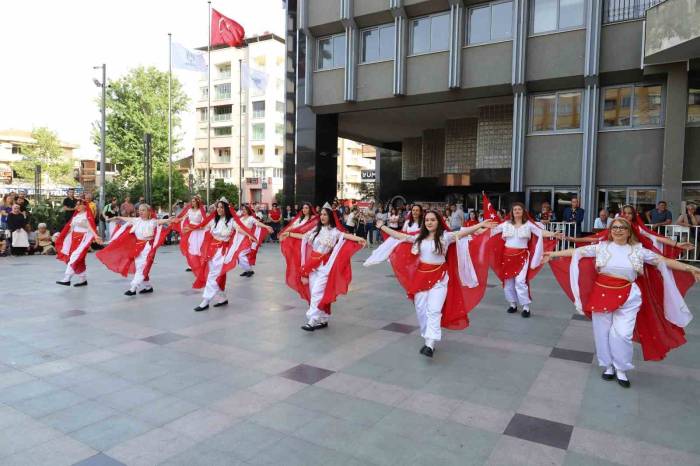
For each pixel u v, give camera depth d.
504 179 19.27
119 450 3.65
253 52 57.00
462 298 6.10
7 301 8.77
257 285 10.73
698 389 4.92
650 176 15.39
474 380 5.13
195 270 9.43
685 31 12.51
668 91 14.58
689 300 9.38
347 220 20.89
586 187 16.11
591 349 6.24
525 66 16.58
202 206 11.27
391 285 11.01
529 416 4.28
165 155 44.84
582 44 15.77
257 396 4.67
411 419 4.20
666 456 3.61
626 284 5.00
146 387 4.87
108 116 44.47
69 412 4.29
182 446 3.72
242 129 57.84
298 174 22.27
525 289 7.96
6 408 4.36
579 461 3.53
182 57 25.97
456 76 17.67
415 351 6.12
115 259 9.59
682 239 13.30
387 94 19.45
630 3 15.07
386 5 18.81
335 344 6.38
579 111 16.33
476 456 3.60
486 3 17.42
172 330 6.97
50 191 36.47
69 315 7.78
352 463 3.50
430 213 5.85
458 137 22.86
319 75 21.27
